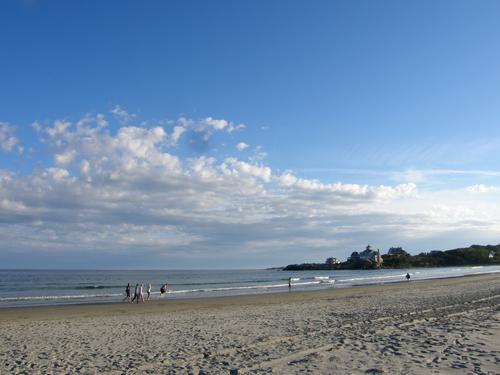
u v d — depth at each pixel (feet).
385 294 122.21
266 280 310.86
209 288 199.93
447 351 32.07
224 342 42.57
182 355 36.11
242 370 28.48
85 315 80.89
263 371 27.99
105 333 52.70
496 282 176.45
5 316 79.71
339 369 27.68
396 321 52.70
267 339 42.91
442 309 66.13
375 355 31.60
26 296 150.71
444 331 41.91
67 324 63.93
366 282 240.73
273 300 114.32
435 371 26.23
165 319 68.85
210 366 30.89
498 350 32.09
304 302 102.53
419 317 55.72
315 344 37.70
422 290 136.15
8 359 36.32
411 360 29.48
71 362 34.65
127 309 93.71
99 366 32.73
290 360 31.17
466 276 279.69
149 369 30.94
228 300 116.67
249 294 149.07
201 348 39.47
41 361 35.32
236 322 60.75
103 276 403.75
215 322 61.62
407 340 37.52
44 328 59.11
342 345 36.17
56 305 108.78
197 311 84.89
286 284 237.25
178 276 426.51
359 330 46.14
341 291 149.89
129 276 413.18
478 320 49.83
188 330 53.36
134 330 55.01
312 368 28.22
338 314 67.72
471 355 30.45
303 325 54.34
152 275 456.86
